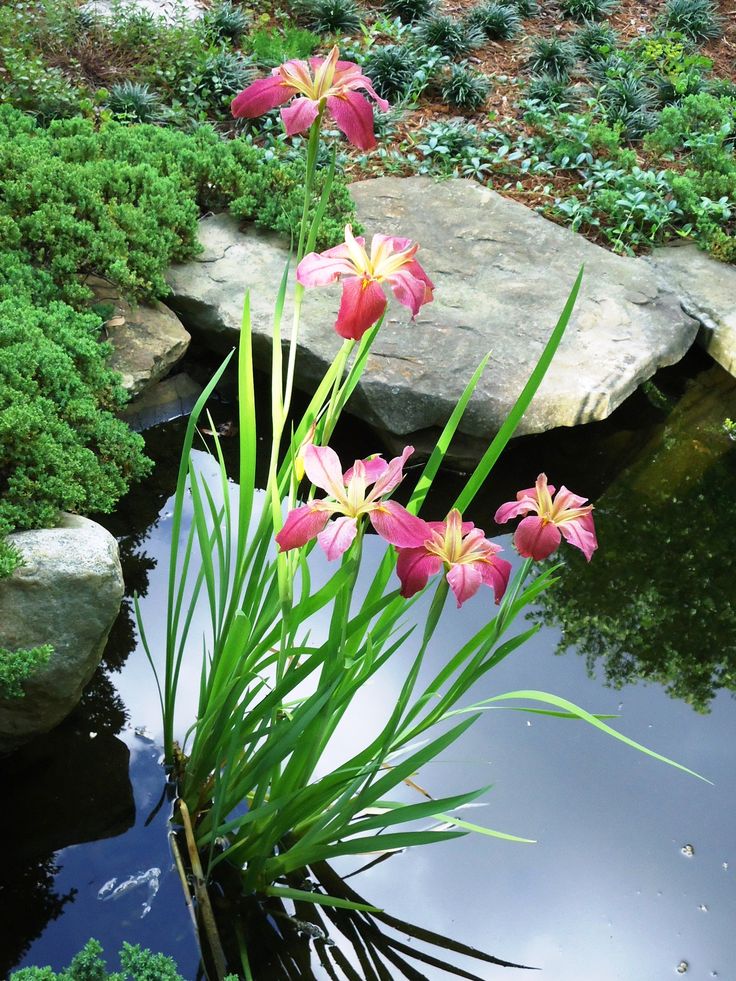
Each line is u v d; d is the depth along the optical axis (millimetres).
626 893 3148
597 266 5848
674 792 3508
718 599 4383
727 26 9008
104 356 4426
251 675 2648
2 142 5055
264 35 7414
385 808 3021
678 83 7535
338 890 3062
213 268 5336
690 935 3047
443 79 7512
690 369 5734
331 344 4918
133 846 3068
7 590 3084
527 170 6668
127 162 5445
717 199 6535
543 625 4184
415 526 2068
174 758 3301
